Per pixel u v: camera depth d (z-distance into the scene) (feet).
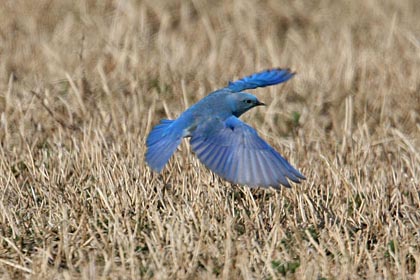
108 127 71.20
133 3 102.27
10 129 72.13
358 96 81.20
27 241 51.83
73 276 46.96
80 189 58.13
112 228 52.01
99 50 89.97
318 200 56.75
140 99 77.51
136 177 60.08
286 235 52.21
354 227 54.03
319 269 47.50
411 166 64.03
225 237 50.60
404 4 106.01
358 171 61.57
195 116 44.47
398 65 86.89
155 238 49.75
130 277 46.14
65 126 71.15
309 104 79.61
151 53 91.09
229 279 46.09
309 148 69.77
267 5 104.68
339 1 107.24
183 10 102.27
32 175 60.70
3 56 88.99
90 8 102.27
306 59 90.07
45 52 88.74
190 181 59.41
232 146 41.73
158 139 44.47
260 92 80.38
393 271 48.14
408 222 55.42
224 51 91.71
